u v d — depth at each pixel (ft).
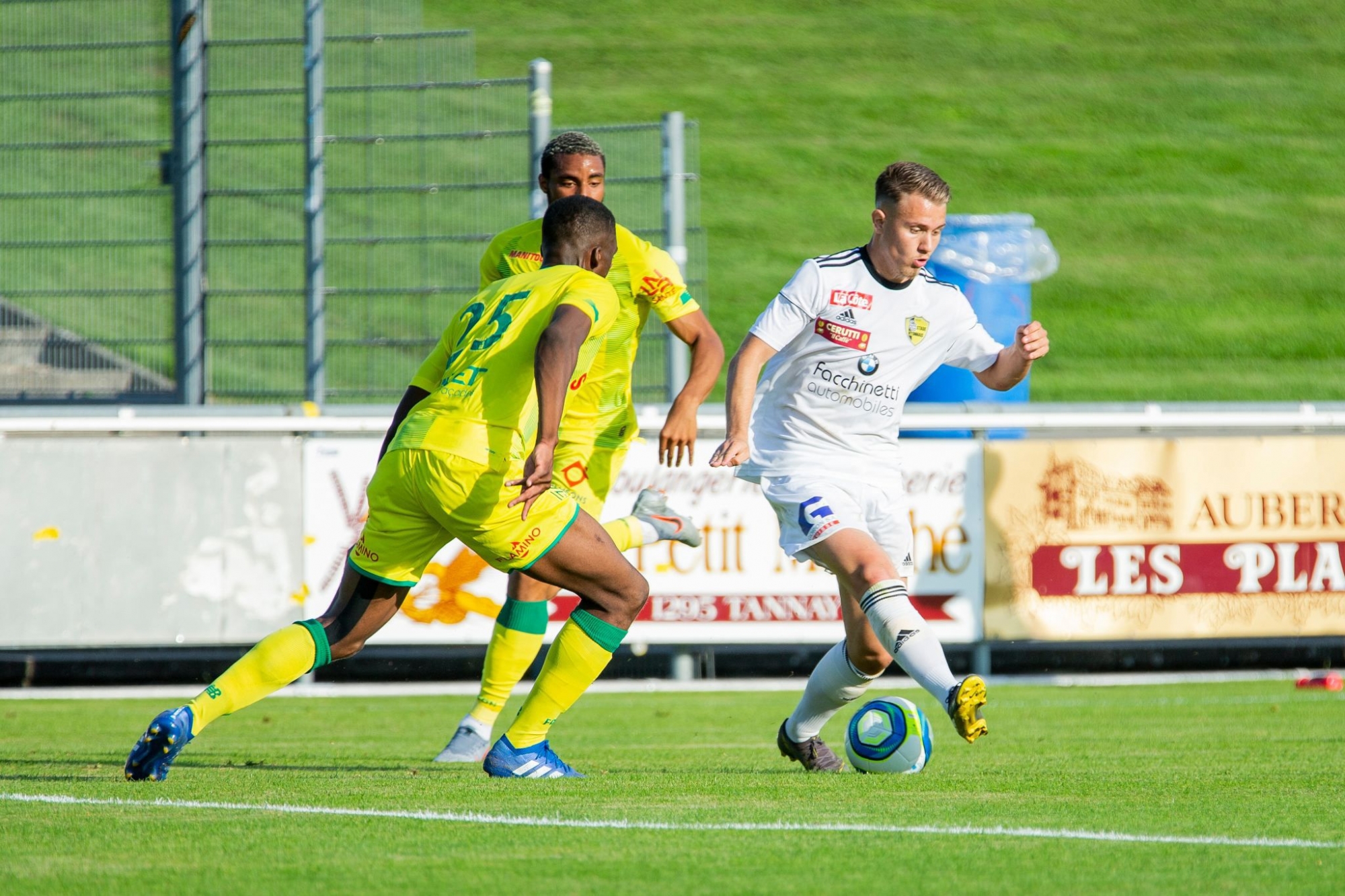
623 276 63.10
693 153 133.69
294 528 104.01
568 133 63.67
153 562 103.19
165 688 110.11
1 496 102.37
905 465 106.32
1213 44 360.69
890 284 56.13
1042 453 107.45
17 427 102.53
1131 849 38.34
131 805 45.98
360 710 97.09
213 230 144.56
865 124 328.49
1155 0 380.78
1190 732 78.23
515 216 142.61
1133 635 107.65
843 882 34.14
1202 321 265.34
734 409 54.49
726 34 366.63
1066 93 341.21
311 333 136.67
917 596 106.11
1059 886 33.71
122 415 105.29
